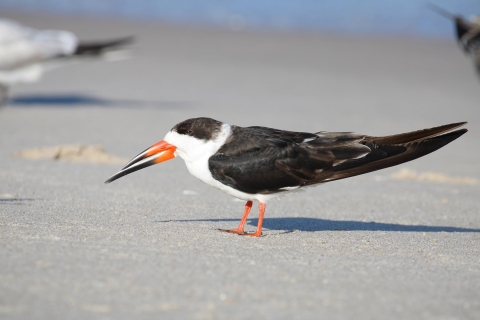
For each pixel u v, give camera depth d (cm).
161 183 1301
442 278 773
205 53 3067
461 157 1722
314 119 2025
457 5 4066
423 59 3188
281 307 655
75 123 1845
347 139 954
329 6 4188
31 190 1163
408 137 940
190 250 834
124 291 672
